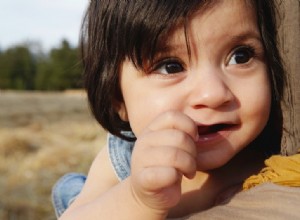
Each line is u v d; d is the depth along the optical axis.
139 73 0.38
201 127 0.37
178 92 0.36
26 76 12.34
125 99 0.41
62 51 11.18
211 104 0.35
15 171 2.47
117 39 0.40
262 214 0.31
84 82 0.49
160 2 0.37
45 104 6.41
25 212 1.90
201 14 0.36
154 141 0.32
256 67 0.37
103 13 0.41
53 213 1.91
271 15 0.37
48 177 2.36
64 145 3.01
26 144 2.96
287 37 0.36
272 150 0.41
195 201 0.40
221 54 0.36
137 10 0.38
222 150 0.37
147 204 0.32
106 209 0.35
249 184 0.34
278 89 0.37
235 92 0.36
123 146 0.49
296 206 0.30
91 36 0.44
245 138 0.37
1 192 2.16
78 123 4.23
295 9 0.35
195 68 0.36
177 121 0.32
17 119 4.62
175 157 0.31
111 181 0.48
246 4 0.36
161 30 0.36
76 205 0.46
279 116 0.38
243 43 0.36
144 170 0.31
